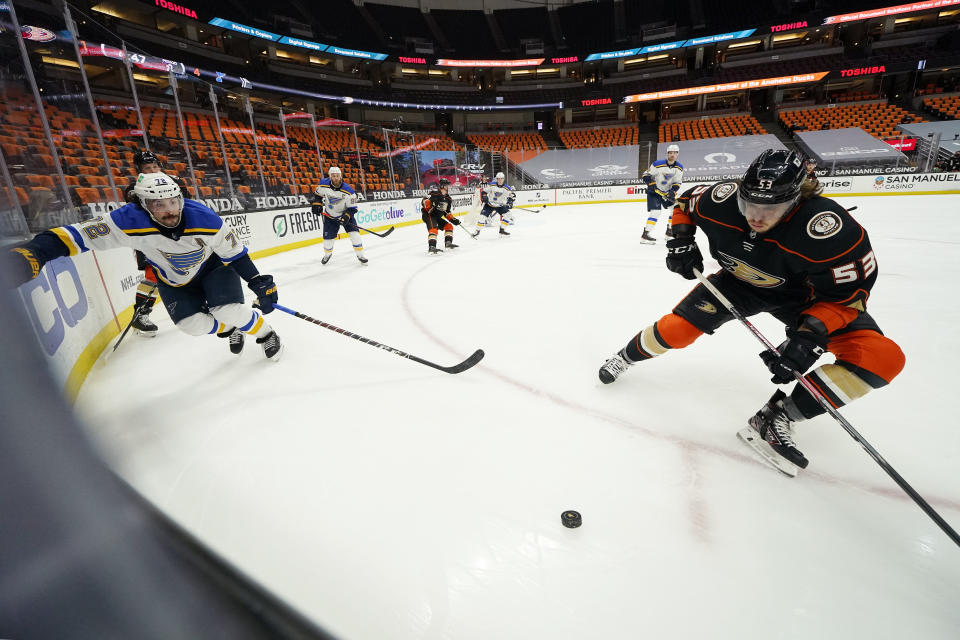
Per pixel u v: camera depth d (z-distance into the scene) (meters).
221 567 0.44
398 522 1.47
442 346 2.98
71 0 14.06
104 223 2.08
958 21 23.69
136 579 0.37
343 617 1.16
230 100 16.66
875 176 13.62
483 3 25.97
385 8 24.67
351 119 25.66
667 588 1.24
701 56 26.89
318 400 2.29
